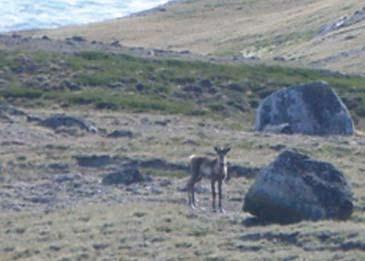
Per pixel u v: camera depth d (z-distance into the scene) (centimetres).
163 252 5084
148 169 7712
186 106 11175
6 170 7731
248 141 8712
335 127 9638
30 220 6084
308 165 5566
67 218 6019
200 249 5078
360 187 6738
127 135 9019
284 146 8469
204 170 6184
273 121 9688
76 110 10862
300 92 9688
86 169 7825
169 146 8494
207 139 8831
